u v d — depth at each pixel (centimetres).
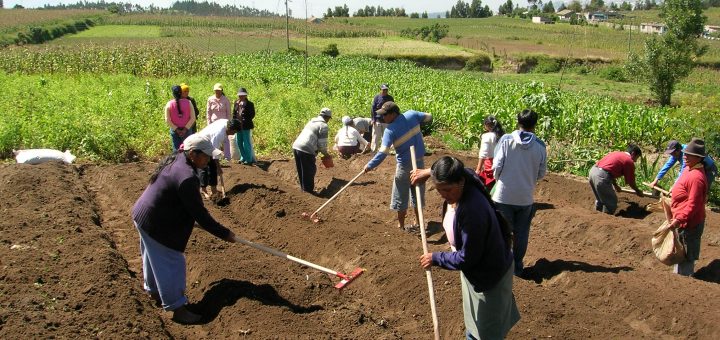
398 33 9625
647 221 997
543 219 1033
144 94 1981
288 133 1678
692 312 635
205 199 1034
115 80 2617
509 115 1822
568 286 734
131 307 588
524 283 695
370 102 2345
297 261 619
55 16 10562
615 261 797
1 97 1836
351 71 4234
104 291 612
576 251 841
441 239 887
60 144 1377
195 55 3394
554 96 1727
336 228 867
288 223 902
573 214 1016
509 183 706
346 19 13012
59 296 596
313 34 8875
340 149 1455
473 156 1530
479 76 5228
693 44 3559
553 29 10856
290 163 1359
